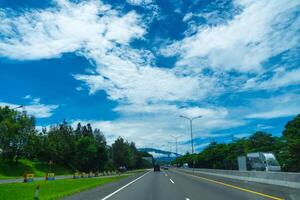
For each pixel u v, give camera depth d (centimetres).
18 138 8625
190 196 1914
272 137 8525
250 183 3152
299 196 1833
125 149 16762
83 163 11550
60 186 3086
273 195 1898
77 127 15750
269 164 4775
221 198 1773
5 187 2794
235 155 9244
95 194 2159
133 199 1811
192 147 8125
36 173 8669
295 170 5822
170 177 4891
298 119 6900
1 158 8519
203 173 6644
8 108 9300
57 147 10806
